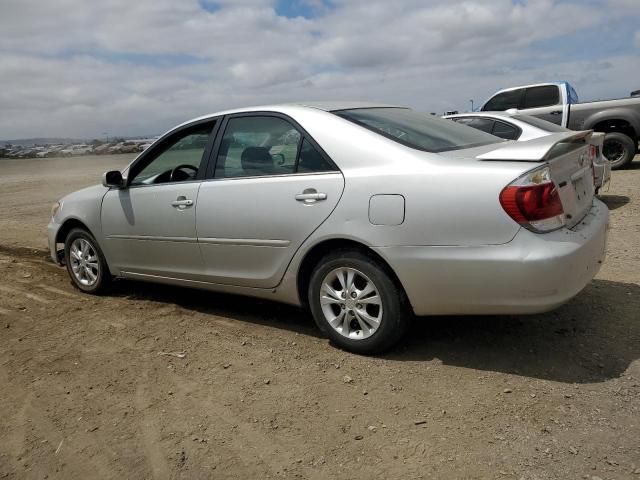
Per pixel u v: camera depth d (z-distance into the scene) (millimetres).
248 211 4094
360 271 3666
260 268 4152
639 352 3613
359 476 2611
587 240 3305
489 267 3195
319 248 3852
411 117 4359
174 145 4750
